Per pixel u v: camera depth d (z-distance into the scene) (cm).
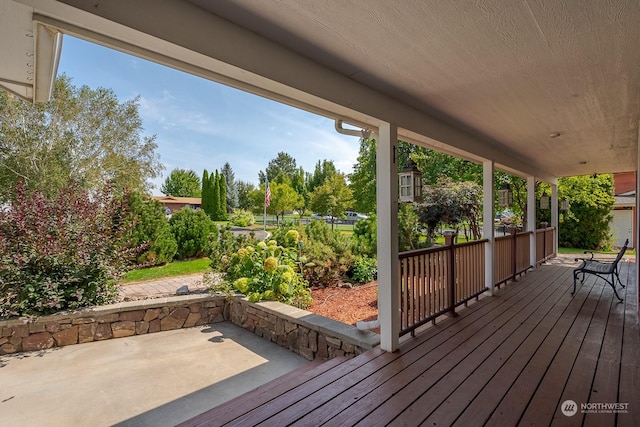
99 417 253
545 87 284
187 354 374
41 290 402
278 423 193
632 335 327
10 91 229
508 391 225
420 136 352
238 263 517
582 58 231
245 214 2486
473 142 453
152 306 447
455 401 214
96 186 1023
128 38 158
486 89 287
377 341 311
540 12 177
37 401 276
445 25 190
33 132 939
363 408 207
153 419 250
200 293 520
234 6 171
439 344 311
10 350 378
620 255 503
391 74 256
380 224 309
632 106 332
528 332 338
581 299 468
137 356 369
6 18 141
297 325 380
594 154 591
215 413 206
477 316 395
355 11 175
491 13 178
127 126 1122
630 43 210
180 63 182
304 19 183
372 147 1114
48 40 158
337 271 609
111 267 457
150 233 781
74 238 438
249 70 192
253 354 375
